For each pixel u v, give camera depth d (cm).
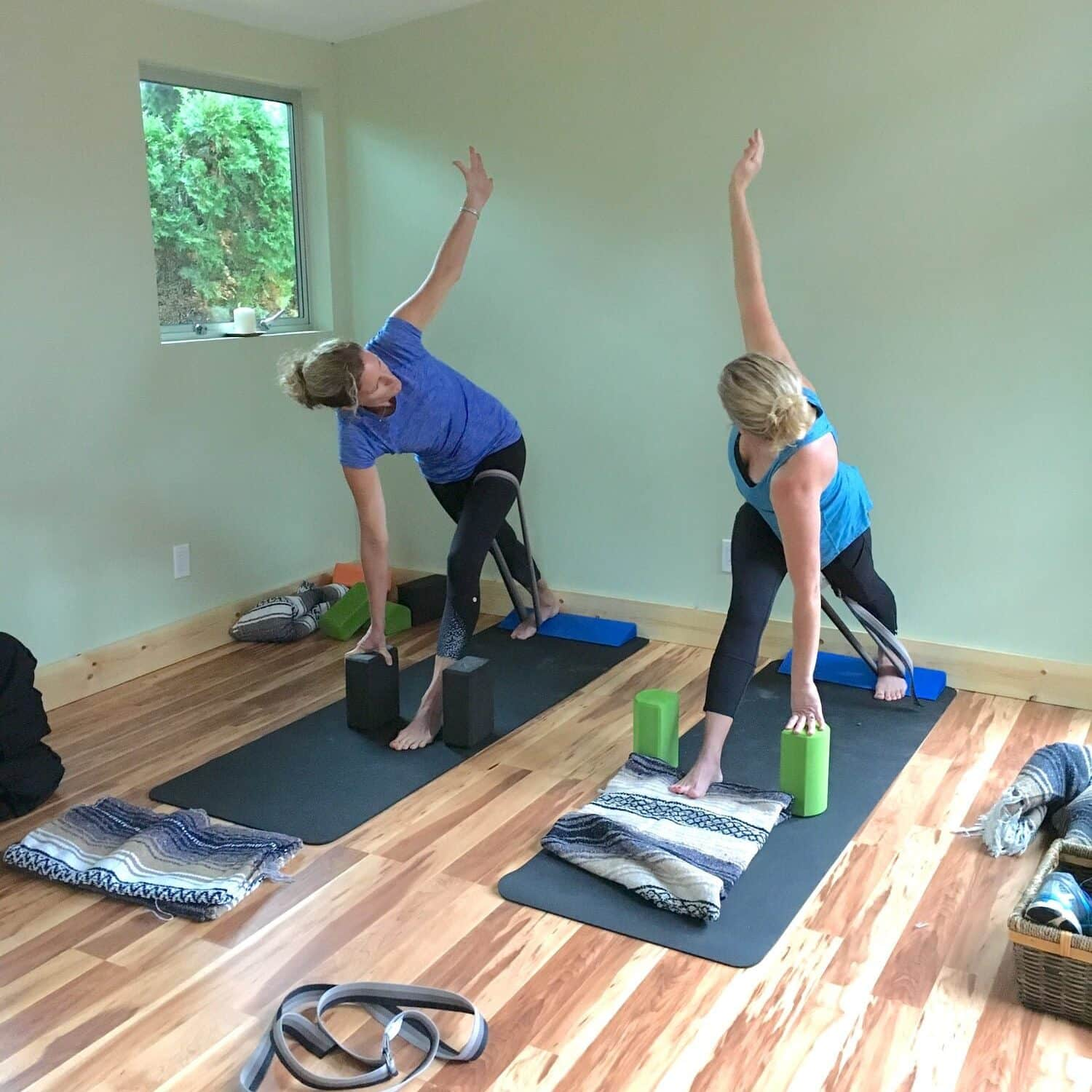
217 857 245
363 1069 186
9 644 283
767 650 380
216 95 390
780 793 268
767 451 236
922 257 333
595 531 409
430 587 426
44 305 327
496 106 392
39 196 322
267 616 399
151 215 362
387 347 293
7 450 322
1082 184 309
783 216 351
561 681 358
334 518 451
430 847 256
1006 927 216
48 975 212
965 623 350
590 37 370
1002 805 251
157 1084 183
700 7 350
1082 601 331
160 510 373
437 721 317
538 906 231
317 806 275
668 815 259
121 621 364
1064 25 304
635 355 386
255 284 417
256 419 407
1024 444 331
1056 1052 185
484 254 405
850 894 233
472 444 317
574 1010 198
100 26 333
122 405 355
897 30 324
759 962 211
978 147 320
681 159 363
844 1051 186
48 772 282
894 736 311
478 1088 179
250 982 209
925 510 349
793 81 341
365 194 427
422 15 395
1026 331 324
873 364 347
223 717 335
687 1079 181
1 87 308
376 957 215
